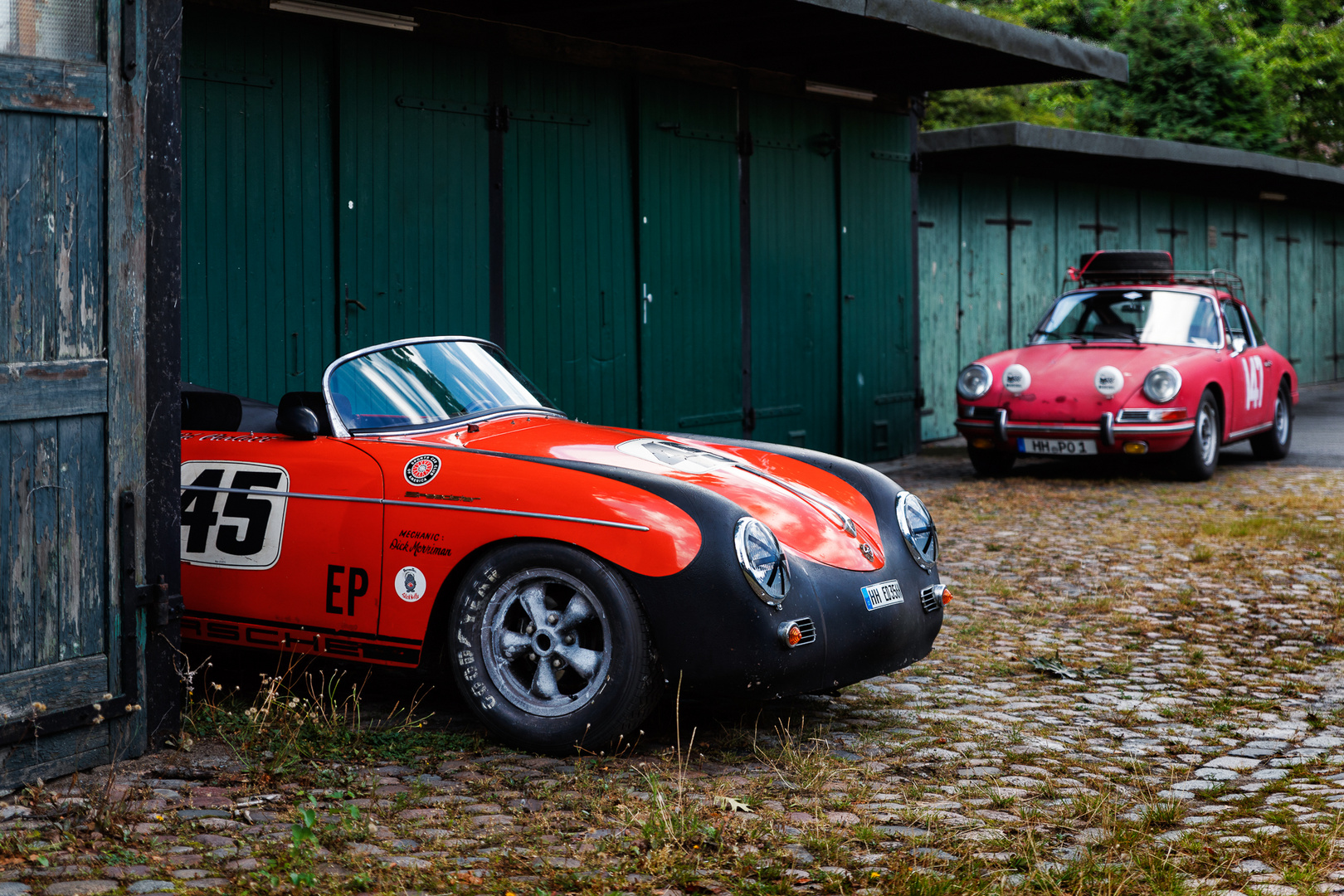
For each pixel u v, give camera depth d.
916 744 4.06
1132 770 3.87
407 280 8.02
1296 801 3.50
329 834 3.09
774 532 3.95
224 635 4.30
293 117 7.38
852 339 11.62
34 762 3.40
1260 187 19.42
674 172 9.80
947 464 11.84
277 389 7.38
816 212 11.16
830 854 3.03
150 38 3.61
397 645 4.03
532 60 8.72
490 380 4.85
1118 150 13.70
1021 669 5.10
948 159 13.55
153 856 2.93
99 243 3.52
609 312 9.37
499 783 3.56
